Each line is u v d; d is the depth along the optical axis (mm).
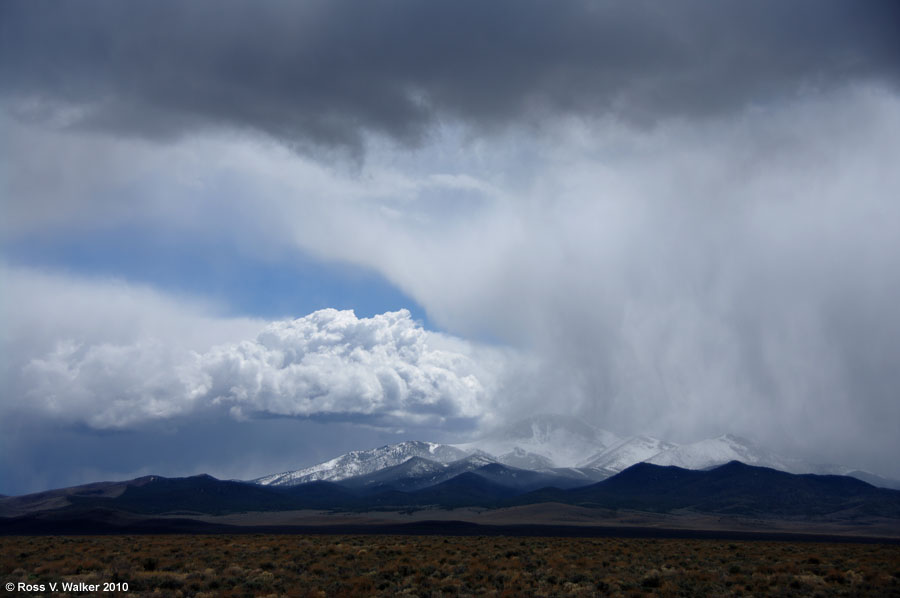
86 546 110938
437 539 146250
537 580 72500
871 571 80750
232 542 122000
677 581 73062
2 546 111500
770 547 133500
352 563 85562
